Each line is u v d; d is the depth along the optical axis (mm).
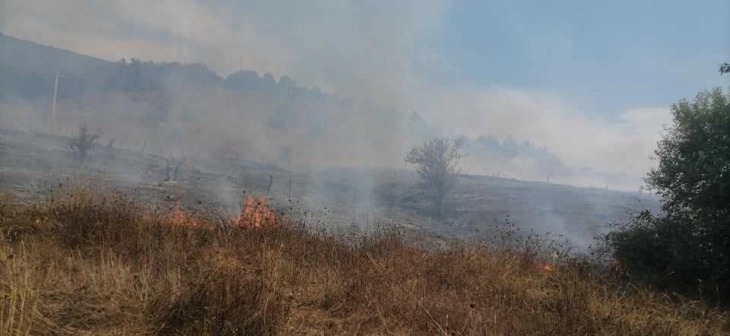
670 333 5402
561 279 7426
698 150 8227
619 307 6109
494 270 7715
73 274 5289
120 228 6867
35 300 4125
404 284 6277
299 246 7531
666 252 8398
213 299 4426
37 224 6941
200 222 8500
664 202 8836
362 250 7887
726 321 6289
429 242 9227
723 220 7645
